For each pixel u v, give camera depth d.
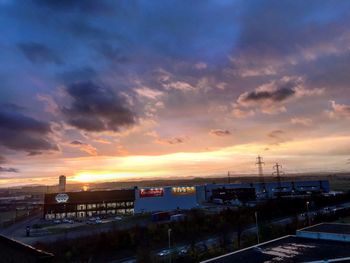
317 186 157.12
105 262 52.59
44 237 70.44
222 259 26.69
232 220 77.06
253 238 59.47
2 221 109.00
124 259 54.03
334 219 75.00
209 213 94.31
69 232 75.94
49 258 9.79
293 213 91.50
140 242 62.69
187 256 50.97
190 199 127.38
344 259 24.06
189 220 77.81
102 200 116.62
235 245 55.88
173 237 66.62
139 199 119.88
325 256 25.64
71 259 54.19
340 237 30.36
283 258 25.77
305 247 28.77
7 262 9.93
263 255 26.89
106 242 60.34
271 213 90.12
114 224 80.31
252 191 145.50
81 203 114.12
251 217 81.38
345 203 116.19
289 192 151.00
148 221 88.88
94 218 103.38
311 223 70.69
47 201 111.12
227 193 142.00
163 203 122.62
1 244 10.23
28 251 9.73
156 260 50.81
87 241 61.53
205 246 57.41
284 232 62.59
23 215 128.75
